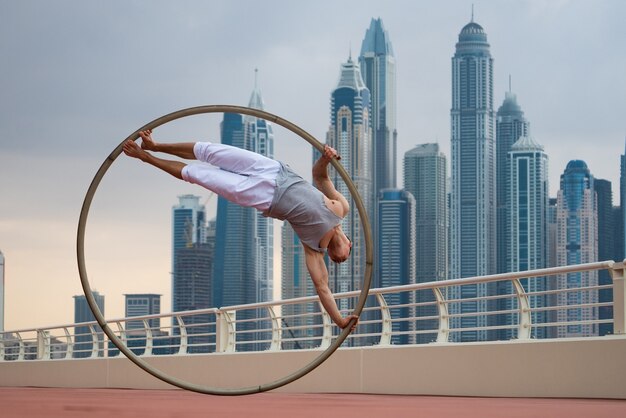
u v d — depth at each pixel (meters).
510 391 13.05
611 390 11.92
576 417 7.58
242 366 17.72
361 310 9.27
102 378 21.14
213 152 8.96
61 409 8.41
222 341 18.98
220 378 18.19
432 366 14.12
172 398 11.99
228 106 9.17
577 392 12.27
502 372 13.16
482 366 13.41
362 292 9.27
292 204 8.89
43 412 7.95
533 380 12.78
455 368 13.79
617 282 12.22
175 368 19.28
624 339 11.83
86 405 9.34
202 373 18.64
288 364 16.66
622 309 12.15
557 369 12.51
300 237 9.09
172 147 9.08
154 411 8.26
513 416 7.77
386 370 14.83
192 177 9.01
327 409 8.95
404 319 15.23
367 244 9.26
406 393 14.48
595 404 10.40
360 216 9.23
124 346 9.42
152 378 19.75
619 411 8.58
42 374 23.28
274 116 9.17
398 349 14.67
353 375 15.38
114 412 8.02
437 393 14.02
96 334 22.75
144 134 9.07
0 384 24.80
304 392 16.31
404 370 14.55
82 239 9.36
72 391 16.16
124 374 20.52
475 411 8.62
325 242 9.08
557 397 12.49
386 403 10.60
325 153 9.05
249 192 8.89
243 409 8.80
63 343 24.00
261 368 17.27
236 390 9.39
